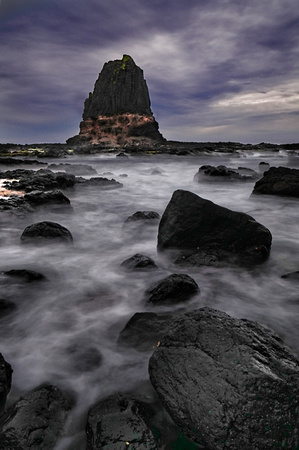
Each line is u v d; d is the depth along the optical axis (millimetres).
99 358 3020
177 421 2131
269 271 5121
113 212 10547
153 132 102750
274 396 2004
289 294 4344
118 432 2043
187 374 2230
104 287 4605
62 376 2793
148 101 117062
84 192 14570
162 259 5766
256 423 1937
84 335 3412
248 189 15930
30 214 8930
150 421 2166
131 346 3109
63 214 9695
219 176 18375
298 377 2125
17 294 4254
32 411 2166
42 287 4516
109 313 3873
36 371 2855
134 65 112688
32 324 3615
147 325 3318
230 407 1989
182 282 4027
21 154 52625
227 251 5539
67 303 4109
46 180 13953
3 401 2357
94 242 6953
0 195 10836
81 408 2447
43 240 6344
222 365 2189
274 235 7465
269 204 11461
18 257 5859
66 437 2162
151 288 4098
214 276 4891
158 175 24250
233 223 5668
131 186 17281
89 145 96312
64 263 5617
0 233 7297
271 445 1908
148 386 2641
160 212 10719
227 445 1935
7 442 2008
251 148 73188
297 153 62750
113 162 40906
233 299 4211
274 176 13086
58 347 3201
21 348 3186
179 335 2531
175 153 55562
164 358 2416
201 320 2625
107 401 2301
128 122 101812
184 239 5777
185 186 17391
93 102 115812
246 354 2227
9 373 2580
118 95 110812
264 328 2818
